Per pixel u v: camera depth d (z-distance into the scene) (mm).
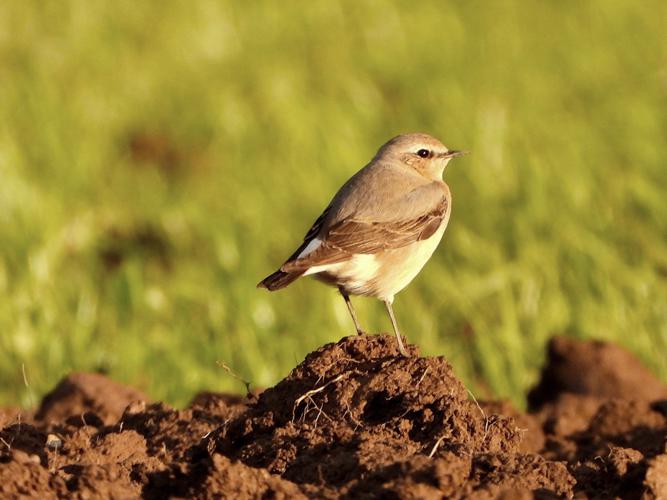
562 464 8289
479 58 26516
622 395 13000
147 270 18125
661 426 11477
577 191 18250
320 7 30359
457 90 23781
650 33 27625
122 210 19906
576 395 12492
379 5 30500
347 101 24109
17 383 14094
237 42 28438
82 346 14539
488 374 14141
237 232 18250
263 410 9156
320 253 10352
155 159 22641
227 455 9016
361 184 11094
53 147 20953
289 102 23516
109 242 19078
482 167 19250
